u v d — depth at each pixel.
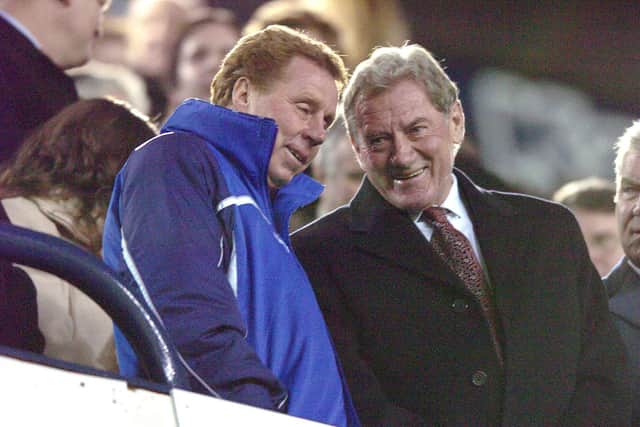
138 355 8.00
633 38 25.00
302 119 11.88
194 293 10.18
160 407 7.41
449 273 12.96
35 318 12.83
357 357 12.79
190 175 10.80
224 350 10.05
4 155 15.75
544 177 23.92
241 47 12.07
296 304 11.05
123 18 20.05
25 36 16.91
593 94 24.62
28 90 16.47
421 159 13.05
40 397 6.85
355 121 13.23
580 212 18.89
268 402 10.05
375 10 22.00
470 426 12.69
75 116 13.80
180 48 20.56
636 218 15.52
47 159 13.63
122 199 10.80
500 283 13.09
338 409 11.14
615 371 13.30
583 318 13.41
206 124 11.30
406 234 13.13
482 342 12.86
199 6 20.70
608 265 18.88
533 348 12.93
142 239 10.40
